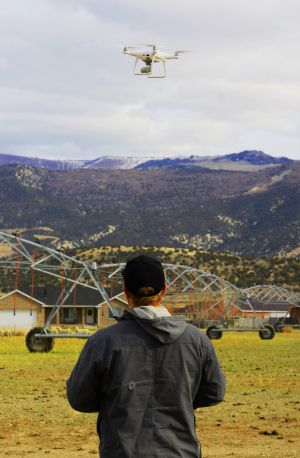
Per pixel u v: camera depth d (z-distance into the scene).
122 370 5.79
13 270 155.00
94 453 13.76
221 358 42.88
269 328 71.75
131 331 5.87
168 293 89.94
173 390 5.80
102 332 5.93
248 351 50.69
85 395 5.91
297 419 18.14
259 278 185.75
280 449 14.05
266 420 18.05
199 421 17.92
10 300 103.19
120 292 105.25
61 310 105.00
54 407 20.69
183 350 5.85
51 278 150.00
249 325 93.62
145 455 5.68
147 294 6.03
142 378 5.80
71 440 15.31
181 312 89.06
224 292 89.12
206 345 5.94
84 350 5.95
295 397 22.95
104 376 5.84
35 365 37.03
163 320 5.83
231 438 15.41
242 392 24.38
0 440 15.33
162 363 5.81
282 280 185.25
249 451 13.84
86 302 104.12
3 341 63.91
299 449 14.05
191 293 89.31
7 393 24.30
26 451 14.00
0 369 34.56
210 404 6.04
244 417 18.59
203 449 14.10
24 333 86.94
